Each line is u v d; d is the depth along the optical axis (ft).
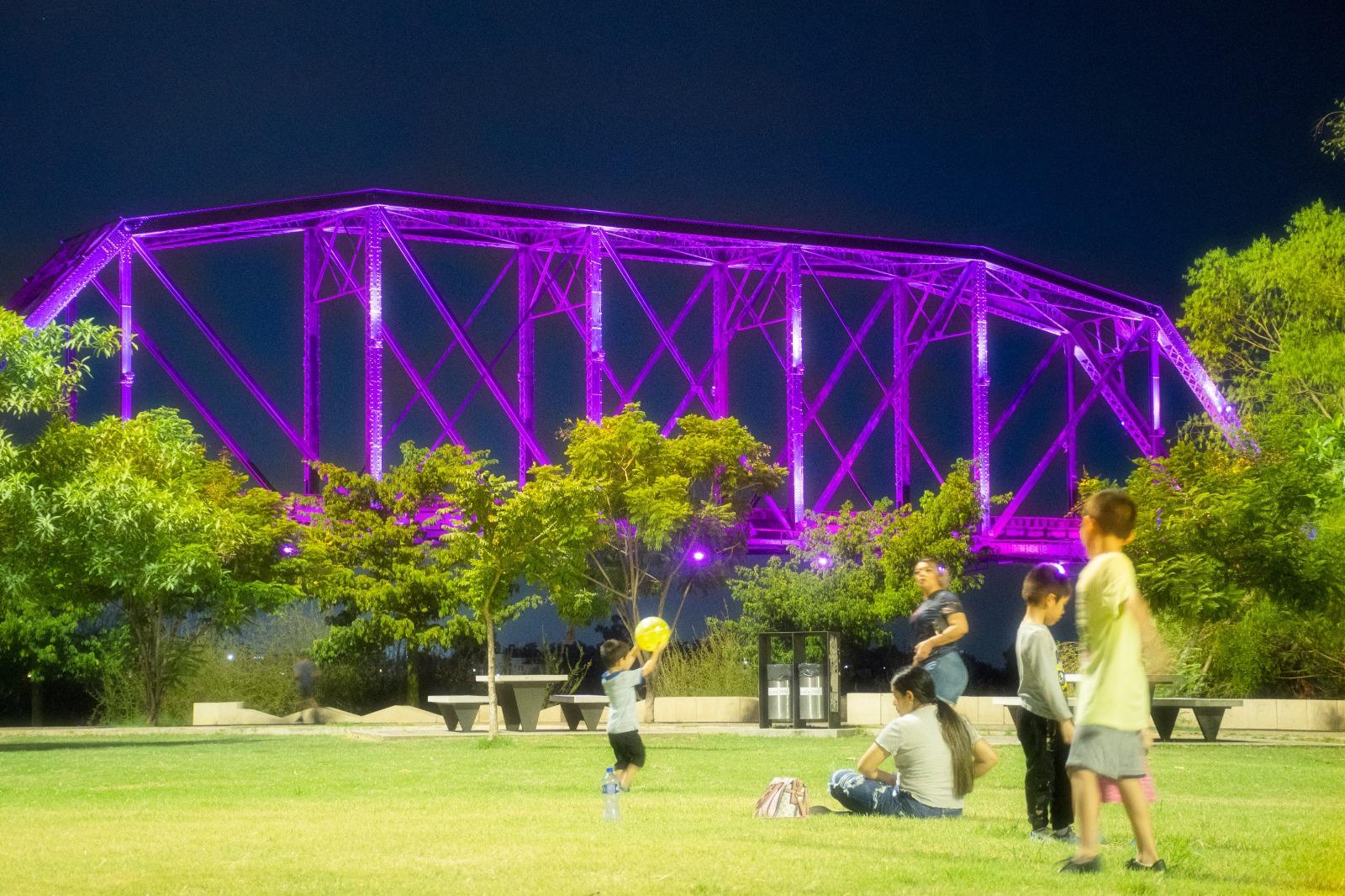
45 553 93.71
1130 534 27.53
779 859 28.07
